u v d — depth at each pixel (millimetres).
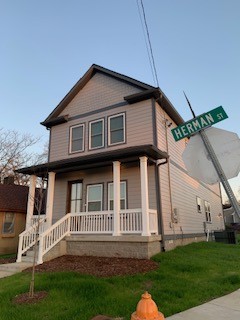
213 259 8586
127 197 11266
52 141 14625
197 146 2473
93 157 10211
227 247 12008
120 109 12797
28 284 5973
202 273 6816
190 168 2434
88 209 12258
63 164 11164
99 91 13930
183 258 8555
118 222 9523
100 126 13258
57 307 4617
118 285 5910
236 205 2131
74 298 5043
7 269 8648
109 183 12039
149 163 10930
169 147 12781
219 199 24734
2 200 16750
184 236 12586
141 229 9500
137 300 4832
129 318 4105
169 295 5156
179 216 12469
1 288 6164
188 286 5711
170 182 12008
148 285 5926
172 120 14086
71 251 10141
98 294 5227
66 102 14727
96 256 9539
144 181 9391
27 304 4824
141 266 7582
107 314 4305
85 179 12766
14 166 28797
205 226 17188
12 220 16703
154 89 11555
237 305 4688
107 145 12594
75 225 10727
